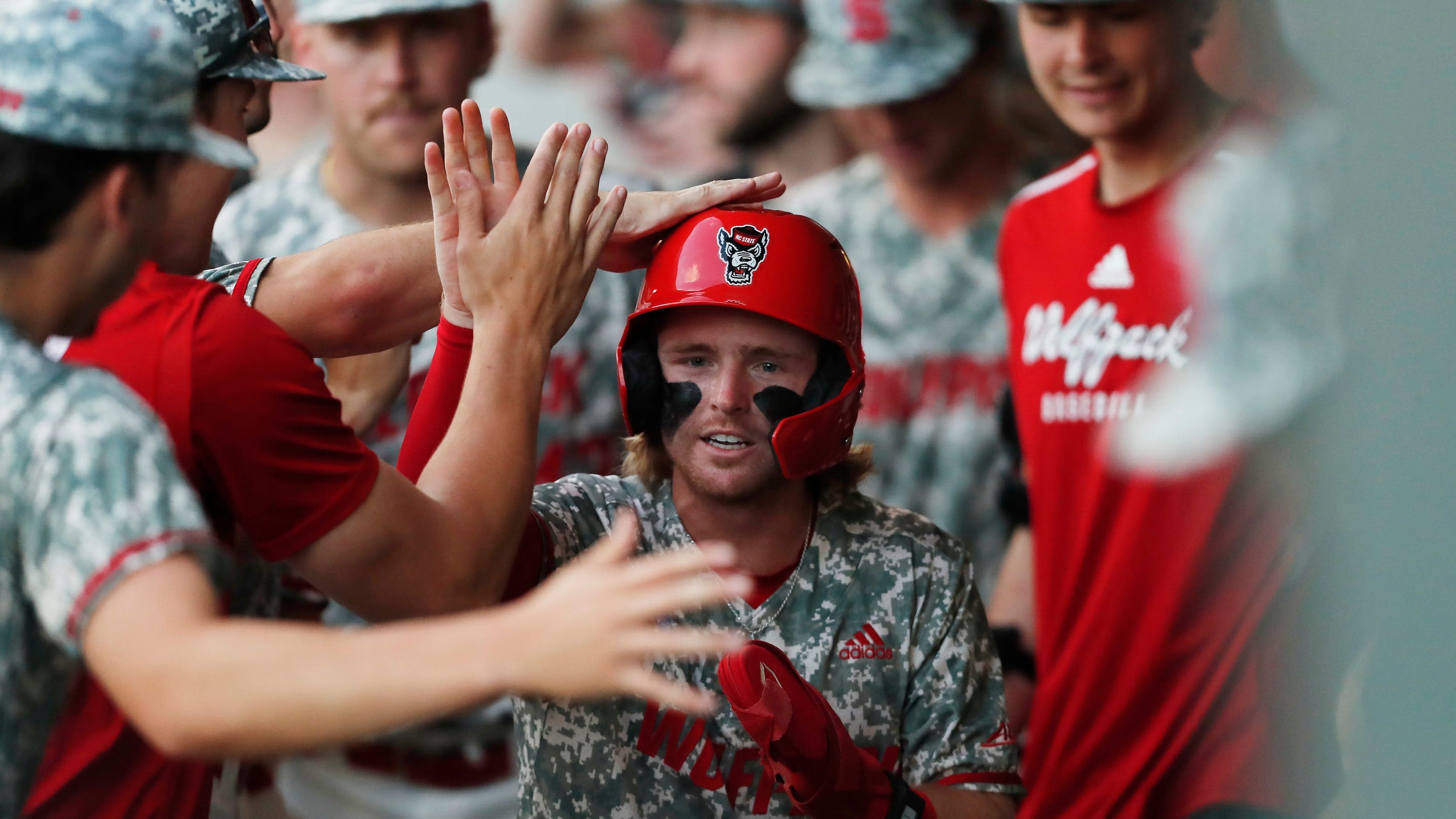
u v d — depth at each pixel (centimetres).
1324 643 1096
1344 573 632
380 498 679
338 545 671
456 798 1411
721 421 788
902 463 1581
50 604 503
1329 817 1095
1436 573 545
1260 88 1219
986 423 1569
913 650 823
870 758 762
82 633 498
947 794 798
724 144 1909
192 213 712
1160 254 1266
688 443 800
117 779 722
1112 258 1298
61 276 541
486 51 1460
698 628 810
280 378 678
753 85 1862
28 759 555
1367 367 580
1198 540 1230
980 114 1568
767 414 792
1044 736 1338
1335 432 647
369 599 685
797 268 791
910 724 823
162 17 549
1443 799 542
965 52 1552
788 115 1875
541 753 789
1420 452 548
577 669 471
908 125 1555
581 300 765
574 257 756
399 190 1419
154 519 509
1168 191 1249
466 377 732
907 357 1577
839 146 1869
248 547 870
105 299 560
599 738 785
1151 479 1253
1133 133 1270
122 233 547
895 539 839
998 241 1519
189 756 482
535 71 2008
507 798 1424
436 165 748
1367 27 572
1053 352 1341
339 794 1409
